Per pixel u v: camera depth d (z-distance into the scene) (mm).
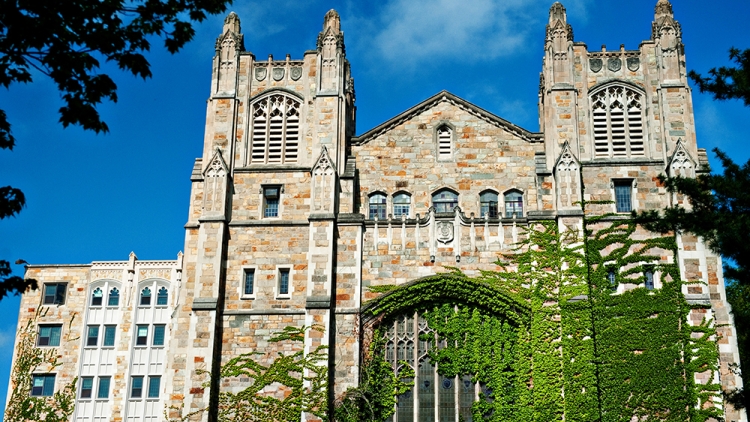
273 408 50781
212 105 58000
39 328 75375
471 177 56375
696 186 43219
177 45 27953
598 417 48656
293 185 55938
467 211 55656
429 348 52000
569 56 57469
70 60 26156
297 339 52250
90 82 26688
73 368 74125
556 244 52406
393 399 51156
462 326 52031
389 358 52125
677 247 51812
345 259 53531
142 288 76562
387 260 53594
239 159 56969
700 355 49594
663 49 57062
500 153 56750
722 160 43688
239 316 53062
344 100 57750
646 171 54594
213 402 51125
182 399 52125
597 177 54469
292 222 54812
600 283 51469
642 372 49562
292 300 53250
